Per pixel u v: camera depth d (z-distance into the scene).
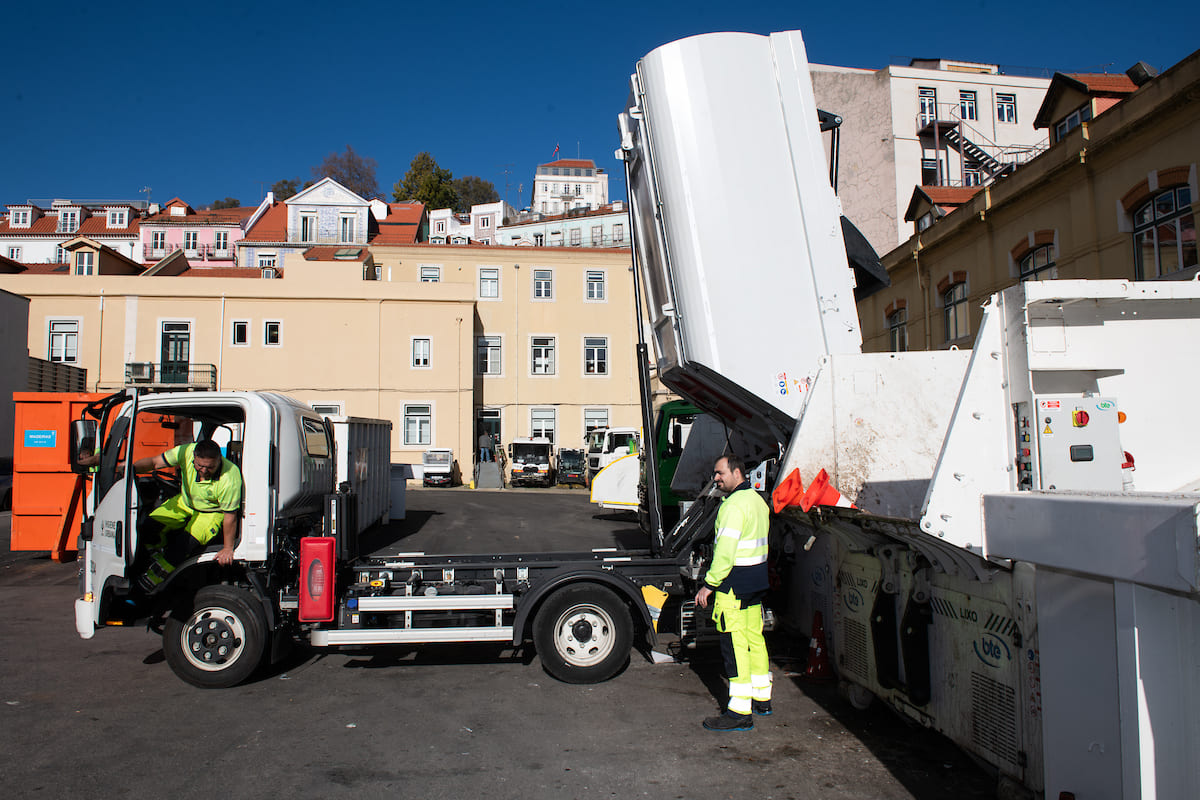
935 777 4.17
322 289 34.97
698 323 5.53
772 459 6.05
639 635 7.03
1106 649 2.70
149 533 5.80
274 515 5.87
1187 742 2.28
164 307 33.97
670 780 4.14
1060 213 16.41
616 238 68.50
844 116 38.69
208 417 6.39
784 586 6.59
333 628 5.92
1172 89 13.24
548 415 39.38
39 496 11.74
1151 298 3.71
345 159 89.31
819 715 5.14
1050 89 22.00
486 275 39.47
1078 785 2.85
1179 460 3.75
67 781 4.10
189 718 5.09
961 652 3.92
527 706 5.36
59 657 6.59
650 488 6.48
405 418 35.28
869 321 25.64
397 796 3.95
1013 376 3.75
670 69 5.61
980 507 3.43
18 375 22.50
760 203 5.54
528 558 6.62
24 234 69.56
